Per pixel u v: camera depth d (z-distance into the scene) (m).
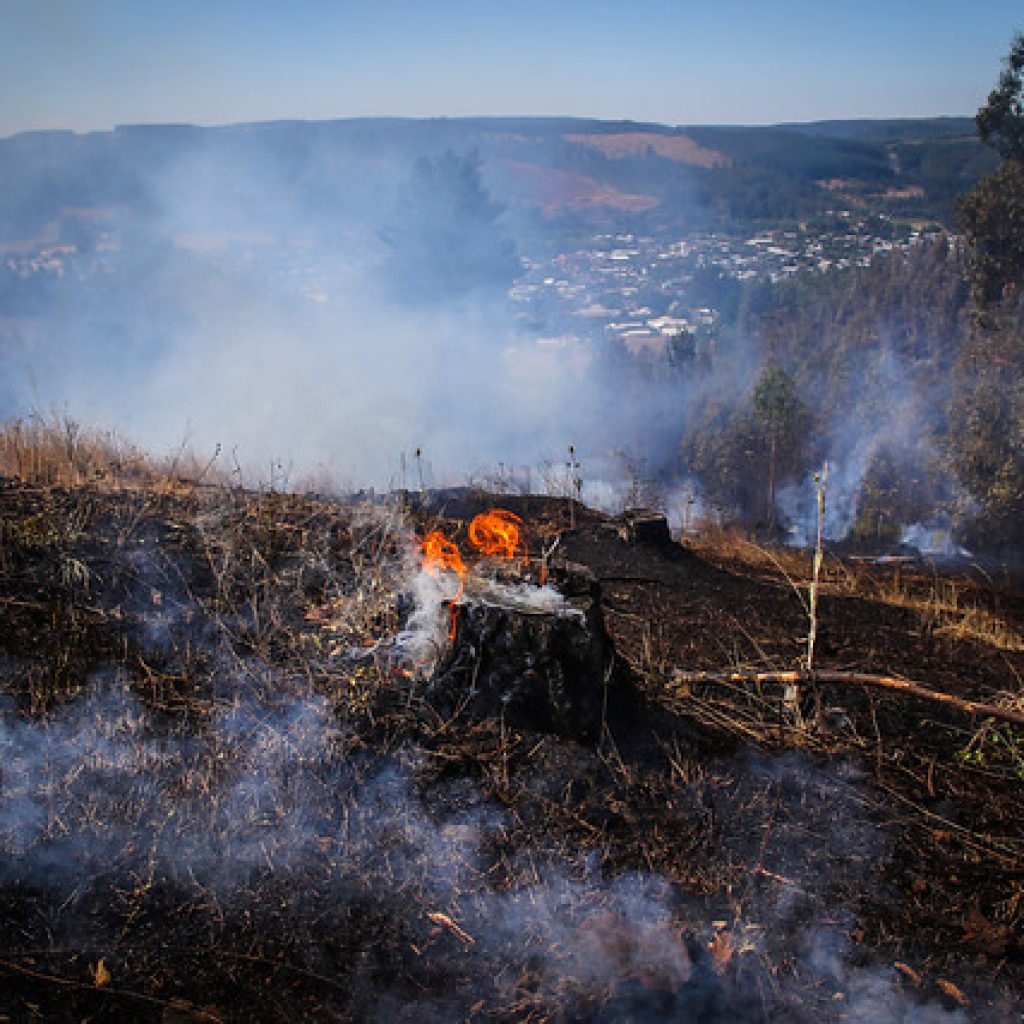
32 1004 2.12
